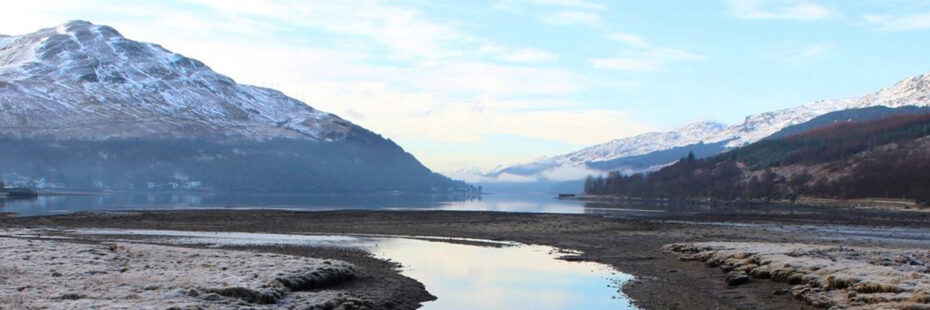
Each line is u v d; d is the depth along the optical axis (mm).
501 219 92625
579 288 35594
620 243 59500
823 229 79688
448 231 72625
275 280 30641
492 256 49906
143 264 36250
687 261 46156
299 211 113000
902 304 25734
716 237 65125
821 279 32906
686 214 121938
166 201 181750
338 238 63688
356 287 33969
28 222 79750
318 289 32438
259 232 69938
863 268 34094
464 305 31156
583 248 55469
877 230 79500
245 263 36688
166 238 61125
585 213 124812
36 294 26188
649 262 46062
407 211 117312
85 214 96062
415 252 52062
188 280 30141
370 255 49156
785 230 76375
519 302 31953
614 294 33938
